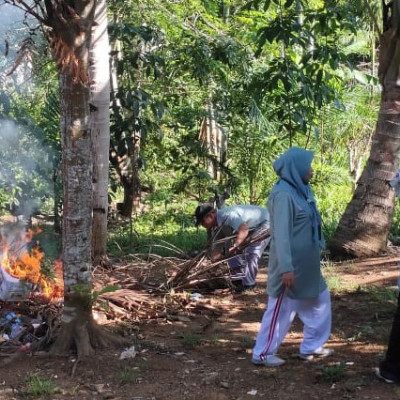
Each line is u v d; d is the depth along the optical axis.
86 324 5.42
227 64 10.88
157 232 11.38
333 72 11.84
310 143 13.54
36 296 6.20
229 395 4.62
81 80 5.10
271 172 11.99
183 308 6.60
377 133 8.71
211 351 5.46
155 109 9.95
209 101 11.47
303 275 4.87
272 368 5.03
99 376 4.97
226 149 11.86
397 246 9.34
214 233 7.17
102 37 7.74
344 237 8.77
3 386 4.82
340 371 4.84
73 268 5.38
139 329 6.03
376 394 4.52
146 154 12.37
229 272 7.09
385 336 5.61
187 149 11.94
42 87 9.91
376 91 13.91
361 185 8.78
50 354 5.30
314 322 5.09
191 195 13.19
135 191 12.73
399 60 8.45
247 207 7.22
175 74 11.29
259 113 10.55
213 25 11.47
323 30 9.41
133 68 10.98
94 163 7.76
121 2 10.98
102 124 7.81
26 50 5.00
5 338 5.61
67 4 4.89
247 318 6.38
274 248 4.86
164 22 11.11
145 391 4.71
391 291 6.88
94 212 7.79
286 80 9.32
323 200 12.30
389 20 8.55
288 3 8.87
